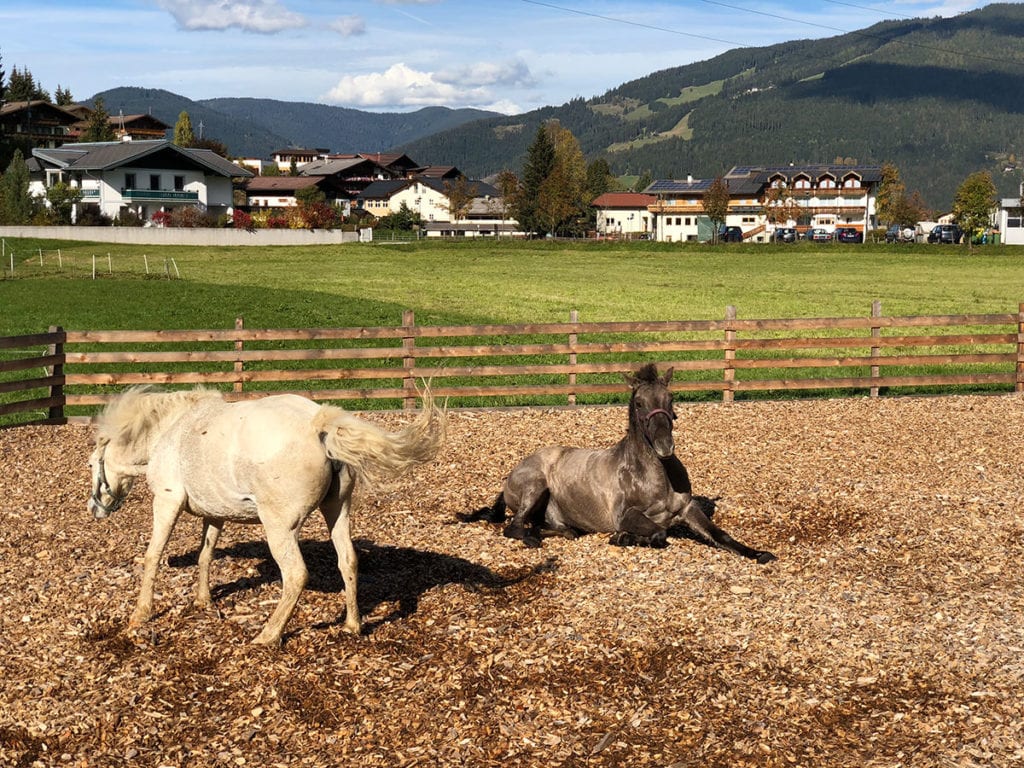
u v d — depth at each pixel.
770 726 6.07
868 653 7.05
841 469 12.23
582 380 19.47
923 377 17.48
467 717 6.21
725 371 17.02
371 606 8.07
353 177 149.00
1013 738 5.83
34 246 64.06
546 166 114.75
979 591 8.32
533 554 9.50
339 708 6.36
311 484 7.03
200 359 15.91
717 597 8.12
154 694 6.52
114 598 8.13
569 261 65.62
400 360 21.69
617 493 9.66
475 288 43.12
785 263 65.44
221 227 79.50
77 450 13.31
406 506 10.98
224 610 7.93
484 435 14.18
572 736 6.00
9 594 8.16
